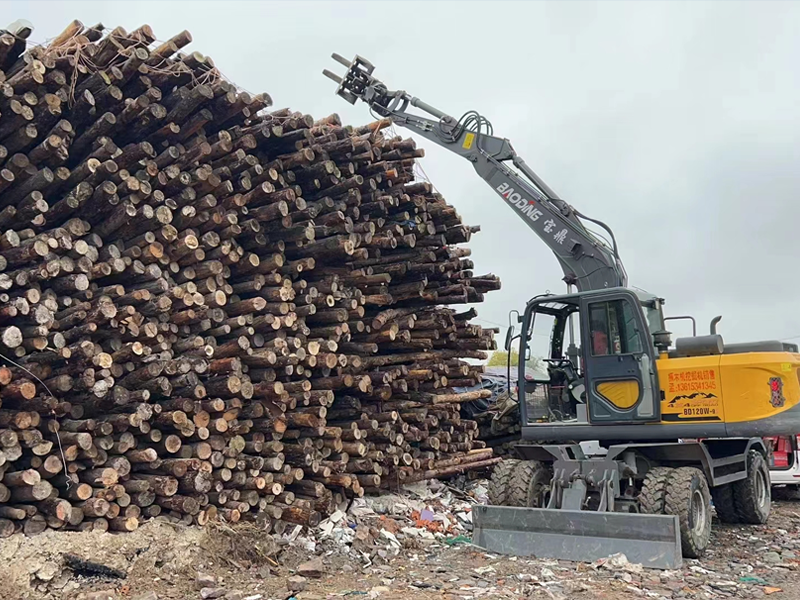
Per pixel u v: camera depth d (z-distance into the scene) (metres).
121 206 6.31
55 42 6.39
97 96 6.27
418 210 9.29
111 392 6.12
